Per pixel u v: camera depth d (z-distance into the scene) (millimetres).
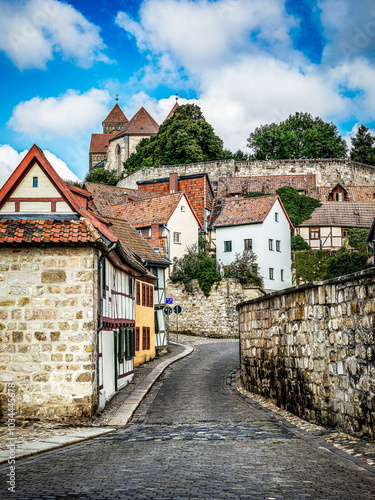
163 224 54156
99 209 60719
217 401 18125
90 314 14953
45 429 13508
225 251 58844
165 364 29641
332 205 67250
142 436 12141
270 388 17703
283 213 59938
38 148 16375
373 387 10281
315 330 13078
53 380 14797
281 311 16250
